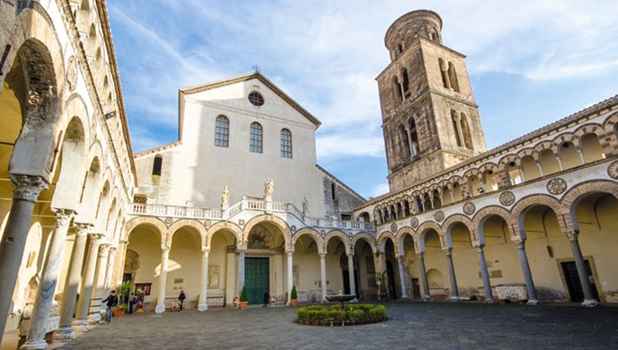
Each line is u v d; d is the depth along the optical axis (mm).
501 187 25953
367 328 14969
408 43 48906
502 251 30219
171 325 18094
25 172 8445
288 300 33000
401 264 35250
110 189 18047
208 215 30844
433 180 32406
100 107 13273
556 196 22172
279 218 33875
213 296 33094
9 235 8117
